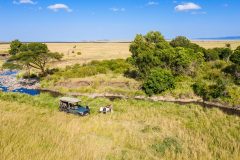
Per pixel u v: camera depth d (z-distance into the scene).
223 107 36.09
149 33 60.81
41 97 38.47
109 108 30.08
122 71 56.62
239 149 18.12
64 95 44.16
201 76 48.25
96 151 14.81
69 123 21.83
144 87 42.72
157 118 26.94
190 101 39.25
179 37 67.50
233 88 39.69
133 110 30.88
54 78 53.72
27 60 56.44
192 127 23.81
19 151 12.23
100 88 45.84
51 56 58.50
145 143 19.03
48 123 20.70
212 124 25.22
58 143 14.65
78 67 64.25
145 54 48.09
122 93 43.41
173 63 49.28
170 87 42.88
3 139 13.55
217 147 18.69
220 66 52.47
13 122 18.55
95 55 93.38
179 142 19.06
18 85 52.72
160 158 16.14
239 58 45.75
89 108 30.16
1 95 36.09
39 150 12.79
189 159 15.50
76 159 12.40
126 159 15.12
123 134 20.70
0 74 67.12
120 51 110.06
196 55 54.03
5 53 106.19
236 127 24.27
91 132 20.86
